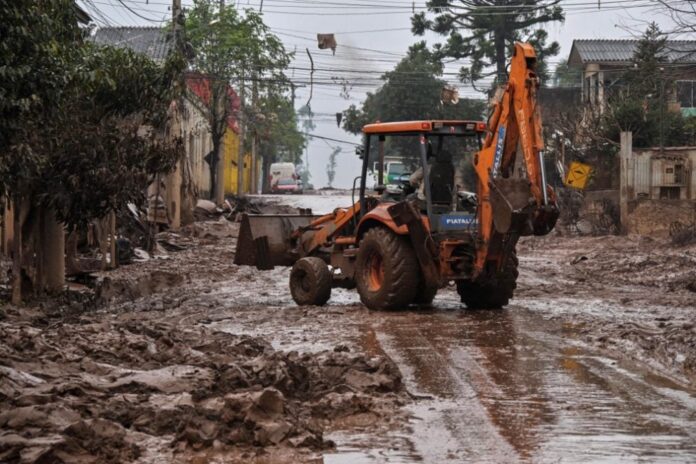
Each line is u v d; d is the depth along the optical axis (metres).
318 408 11.59
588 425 11.03
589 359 15.22
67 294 24.38
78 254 33.53
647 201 49.50
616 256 38.25
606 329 17.94
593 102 65.94
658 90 56.44
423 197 21.56
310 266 22.75
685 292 25.84
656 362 14.87
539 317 20.38
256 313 21.27
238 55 61.00
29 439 9.69
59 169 22.16
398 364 14.81
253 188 109.06
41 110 18.56
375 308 21.58
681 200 49.03
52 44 18.25
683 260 34.28
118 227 38.03
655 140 55.16
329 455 9.92
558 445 10.20
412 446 10.23
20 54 17.75
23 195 22.16
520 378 13.75
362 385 12.80
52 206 22.45
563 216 53.50
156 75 23.62
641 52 55.41
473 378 13.77
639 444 10.22
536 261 37.66
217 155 63.78
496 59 84.06
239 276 31.19
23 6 17.28
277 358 13.30
